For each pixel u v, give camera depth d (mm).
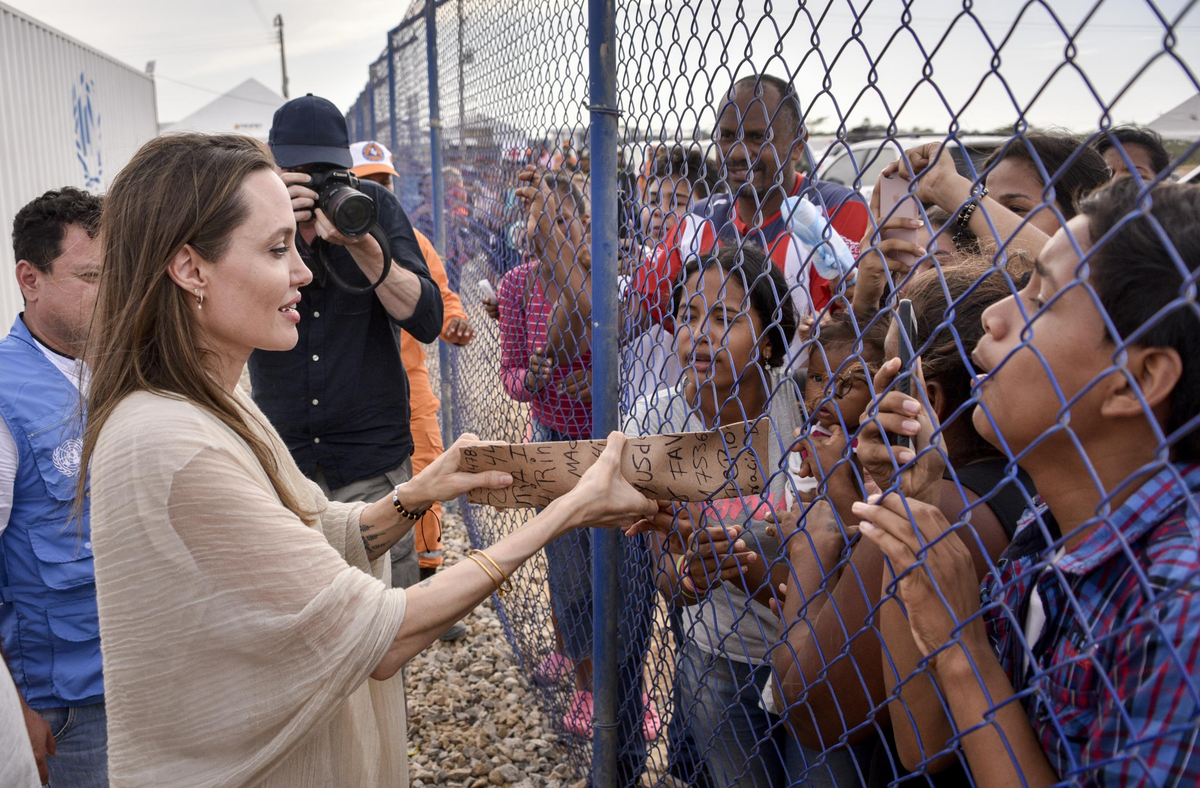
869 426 979
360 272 2592
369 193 2764
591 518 1340
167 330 1250
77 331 1871
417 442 3910
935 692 960
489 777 2725
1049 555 690
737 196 1212
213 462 1184
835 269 1510
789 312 1535
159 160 1256
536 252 2229
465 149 3902
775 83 1540
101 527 1194
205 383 1269
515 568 1276
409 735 3004
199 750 1196
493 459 1499
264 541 1179
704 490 1340
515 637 3346
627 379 1805
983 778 819
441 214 4898
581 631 2355
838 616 1085
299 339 2598
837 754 1463
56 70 8117
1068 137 1420
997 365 755
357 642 1170
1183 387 663
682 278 1437
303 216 2414
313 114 2453
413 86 6461
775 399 1602
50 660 1873
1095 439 730
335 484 2699
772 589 1362
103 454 1206
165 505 1159
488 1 3092
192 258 1241
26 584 1848
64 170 8125
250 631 1167
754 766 1667
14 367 1849
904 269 1106
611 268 1719
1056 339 710
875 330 1339
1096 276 681
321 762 1331
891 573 938
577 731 2490
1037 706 845
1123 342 598
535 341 2371
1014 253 1088
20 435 1812
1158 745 643
